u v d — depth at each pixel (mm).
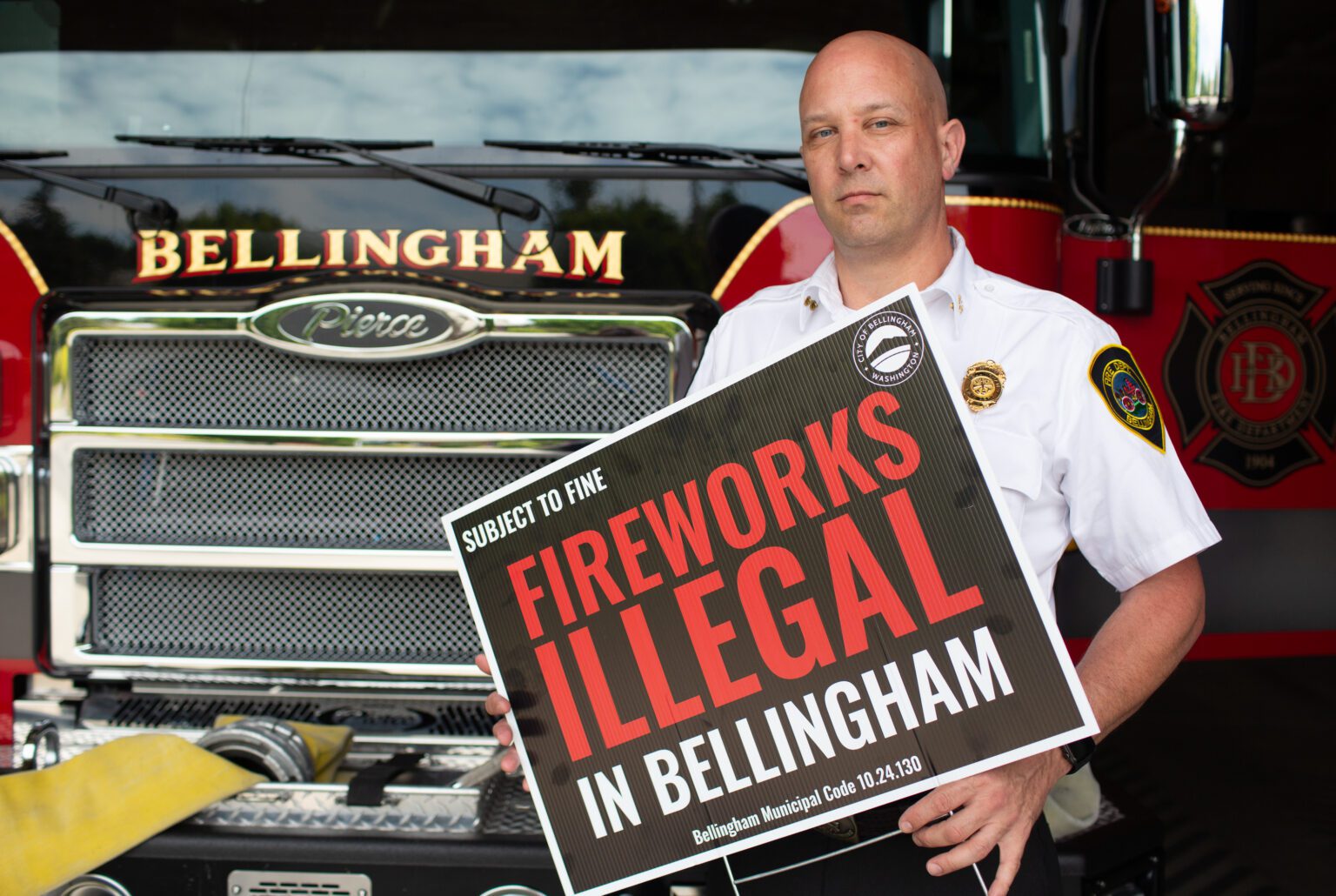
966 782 1346
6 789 1846
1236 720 3627
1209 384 2713
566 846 1492
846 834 1479
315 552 2172
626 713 1466
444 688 2201
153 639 2254
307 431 2148
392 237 2158
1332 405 2820
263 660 2215
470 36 2193
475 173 2170
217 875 1820
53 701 2270
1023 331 1545
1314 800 3125
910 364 1348
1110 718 1424
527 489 1496
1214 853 2854
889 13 2219
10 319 2211
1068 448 1508
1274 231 2740
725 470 1420
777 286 1896
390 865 1814
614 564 1471
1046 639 1307
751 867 1526
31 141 2219
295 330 2125
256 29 2211
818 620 1389
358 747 2154
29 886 1746
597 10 2186
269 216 2170
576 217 2162
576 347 2139
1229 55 2096
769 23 2195
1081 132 2594
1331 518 2834
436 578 2213
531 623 1506
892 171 1524
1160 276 2660
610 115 2186
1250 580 2785
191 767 1896
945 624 1342
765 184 2166
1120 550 1500
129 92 2215
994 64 2240
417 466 2182
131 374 2195
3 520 2219
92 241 2193
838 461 1377
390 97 2193
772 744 1408
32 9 2223
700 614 1433
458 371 2150
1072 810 1918
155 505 2217
